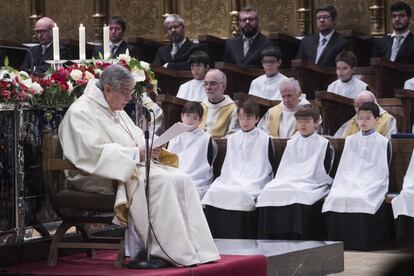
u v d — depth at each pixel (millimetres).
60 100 19156
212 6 41469
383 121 28484
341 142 27484
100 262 18438
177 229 17375
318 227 26641
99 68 20125
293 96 29844
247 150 27984
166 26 37656
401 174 26625
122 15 43188
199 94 33906
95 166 17391
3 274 17156
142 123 21031
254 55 36438
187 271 16922
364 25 38625
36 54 38094
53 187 17984
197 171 28453
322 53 35906
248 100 28297
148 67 20859
